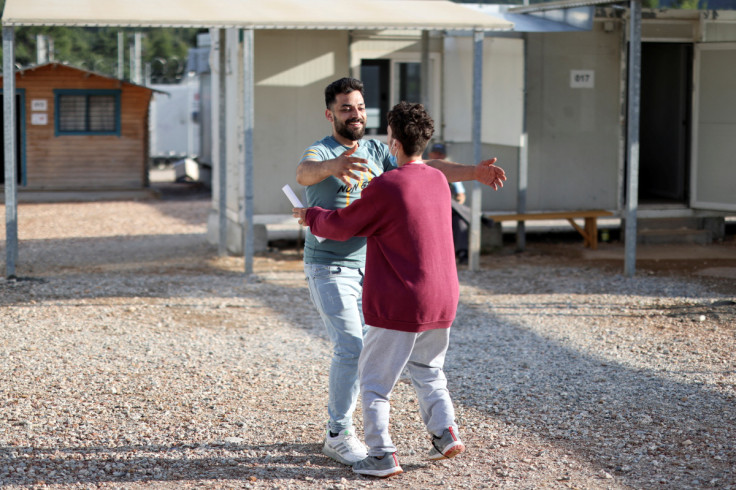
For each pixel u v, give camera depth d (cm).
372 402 429
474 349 694
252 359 661
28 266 1072
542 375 619
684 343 704
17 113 2180
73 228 1499
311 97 1171
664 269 1052
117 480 427
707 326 760
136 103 2158
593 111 1250
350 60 1184
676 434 494
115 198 2095
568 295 904
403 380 610
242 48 1142
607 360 658
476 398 566
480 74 1011
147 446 475
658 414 530
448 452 435
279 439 489
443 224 427
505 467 448
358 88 454
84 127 2147
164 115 3391
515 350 690
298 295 908
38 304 835
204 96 2672
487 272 1038
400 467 439
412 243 416
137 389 579
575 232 1316
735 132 1232
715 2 1262
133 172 2169
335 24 942
